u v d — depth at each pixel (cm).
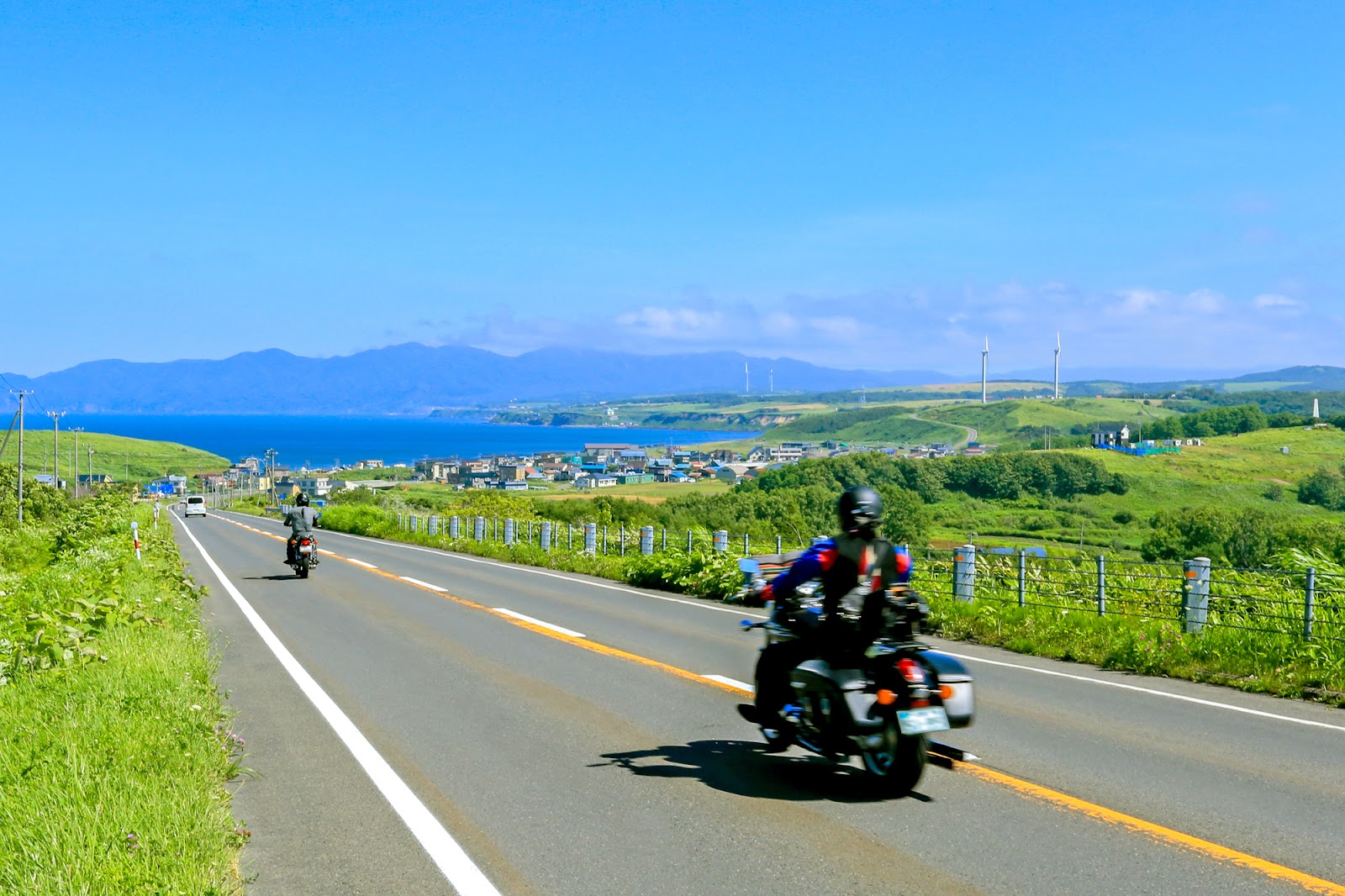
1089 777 659
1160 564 1456
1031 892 463
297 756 730
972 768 682
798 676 661
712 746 752
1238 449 18875
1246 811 585
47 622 1042
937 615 1490
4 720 766
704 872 493
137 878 443
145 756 647
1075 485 14175
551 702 920
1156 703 920
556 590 2066
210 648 1252
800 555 722
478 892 473
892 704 609
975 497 14075
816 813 586
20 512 6397
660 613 1650
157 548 2909
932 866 498
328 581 2302
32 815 525
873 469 13400
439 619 1560
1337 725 827
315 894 471
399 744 764
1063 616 1391
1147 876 482
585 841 541
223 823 547
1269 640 1123
